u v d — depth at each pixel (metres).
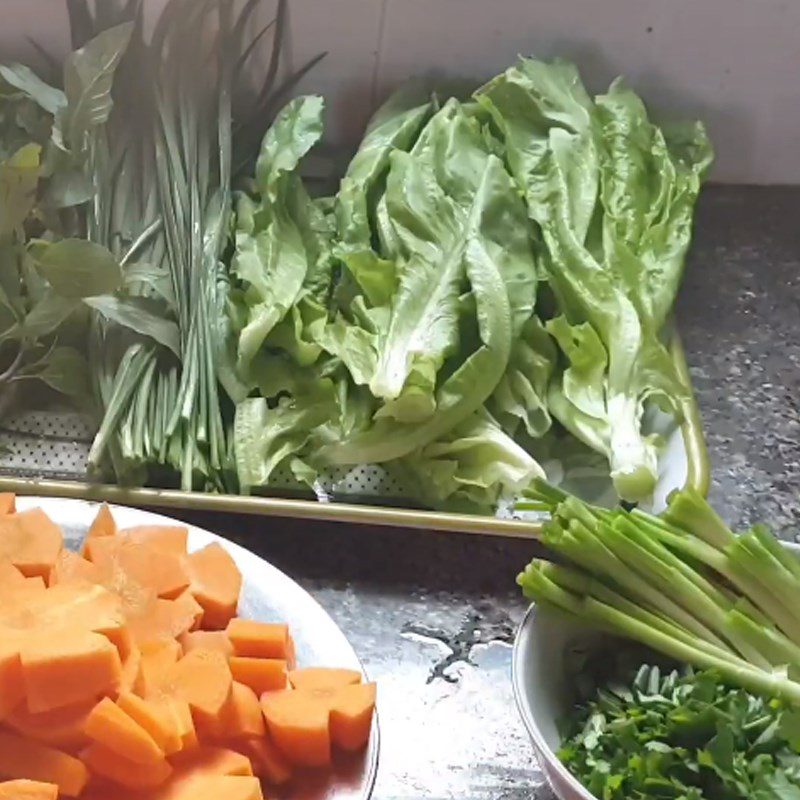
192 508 0.80
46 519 0.70
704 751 0.58
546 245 0.94
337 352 0.88
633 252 0.95
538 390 0.90
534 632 0.67
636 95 1.08
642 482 0.82
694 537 0.70
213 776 0.60
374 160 0.98
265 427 0.85
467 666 0.75
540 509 0.73
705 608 0.68
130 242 0.95
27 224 0.96
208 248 0.93
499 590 0.81
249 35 1.10
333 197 1.02
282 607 0.71
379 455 0.85
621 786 0.59
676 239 0.97
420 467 0.85
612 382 0.88
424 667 0.75
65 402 0.91
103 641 0.58
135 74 0.99
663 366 0.89
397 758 0.69
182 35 1.00
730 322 1.08
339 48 1.11
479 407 0.87
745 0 1.09
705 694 0.62
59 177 0.90
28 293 0.89
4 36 1.09
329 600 0.79
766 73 1.14
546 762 0.60
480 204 0.93
